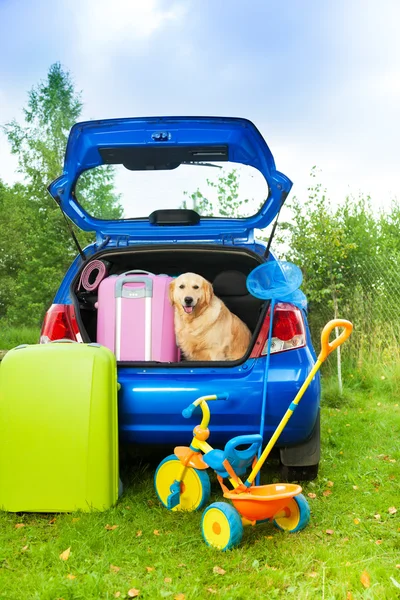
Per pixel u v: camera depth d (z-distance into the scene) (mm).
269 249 4012
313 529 3172
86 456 3314
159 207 4273
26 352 3412
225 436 3461
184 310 3729
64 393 3342
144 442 3551
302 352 3486
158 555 2881
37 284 18875
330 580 2592
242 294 4277
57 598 2479
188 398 3391
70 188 4059
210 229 4160
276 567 2771
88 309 4160
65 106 22625
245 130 3676
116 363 3525
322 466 4238
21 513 3379
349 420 5758
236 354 3924
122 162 3986
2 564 2811
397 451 4578
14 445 3336
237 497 2938
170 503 3363
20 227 23438
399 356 7941
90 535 3053
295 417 3396
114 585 2594
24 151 19797
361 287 8703
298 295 3586
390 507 3426
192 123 3656
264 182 3992
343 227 9125
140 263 4617
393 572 2641
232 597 2457
